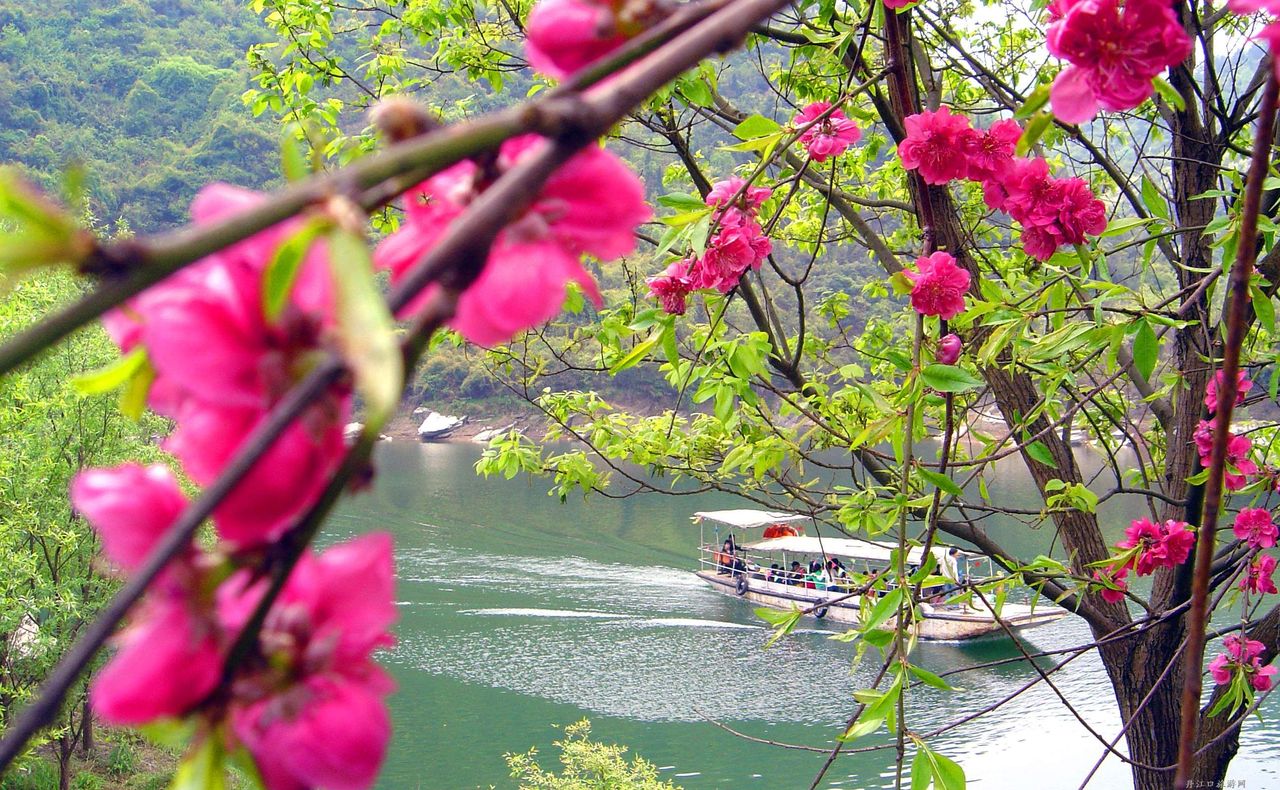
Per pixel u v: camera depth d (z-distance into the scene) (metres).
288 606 0.66
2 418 16.91
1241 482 5.00
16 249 0.49
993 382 6.11
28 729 0.49
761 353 4.59
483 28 7.87
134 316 0.64
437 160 0.61
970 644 29.12
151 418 19.34
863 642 3.88
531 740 24.09
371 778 0.64
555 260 0.73
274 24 8.38
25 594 17.19
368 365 0.51
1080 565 6.55
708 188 7.20
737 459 5.70
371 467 0.58
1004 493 36.06
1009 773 20.53
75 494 0.61
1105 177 8.22
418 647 30.83
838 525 6.19
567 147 0.65
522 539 46.03
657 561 42.50
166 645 0.59
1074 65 1.51
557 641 31.55
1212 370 4.65
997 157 3.40
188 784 0.60
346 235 0.55
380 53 8.66
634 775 19.06
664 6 0.80
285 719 0.62
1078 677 26.16
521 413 67.31
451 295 0.62
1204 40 5.84
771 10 0.72
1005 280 6.15
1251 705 5.14
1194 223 6.25
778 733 24.30
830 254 34.00
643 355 4.12
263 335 0.60
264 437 0.54
